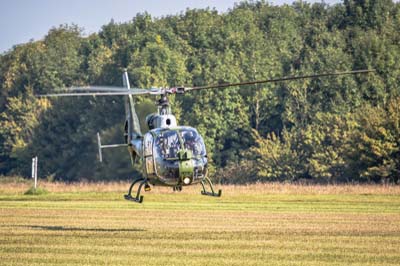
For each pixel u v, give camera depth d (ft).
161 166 298.56
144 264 250.57
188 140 301.63
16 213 407.85
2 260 257.96
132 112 346.13
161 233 320.70
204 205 471.62
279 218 382.63
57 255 266.98
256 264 250.57
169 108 309.42
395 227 342.85
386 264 252.42
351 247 284.20
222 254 268.82
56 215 396.98
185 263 252.01
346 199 530.68
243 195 581.94
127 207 453.17
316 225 350.43
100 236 311.88
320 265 249.75
